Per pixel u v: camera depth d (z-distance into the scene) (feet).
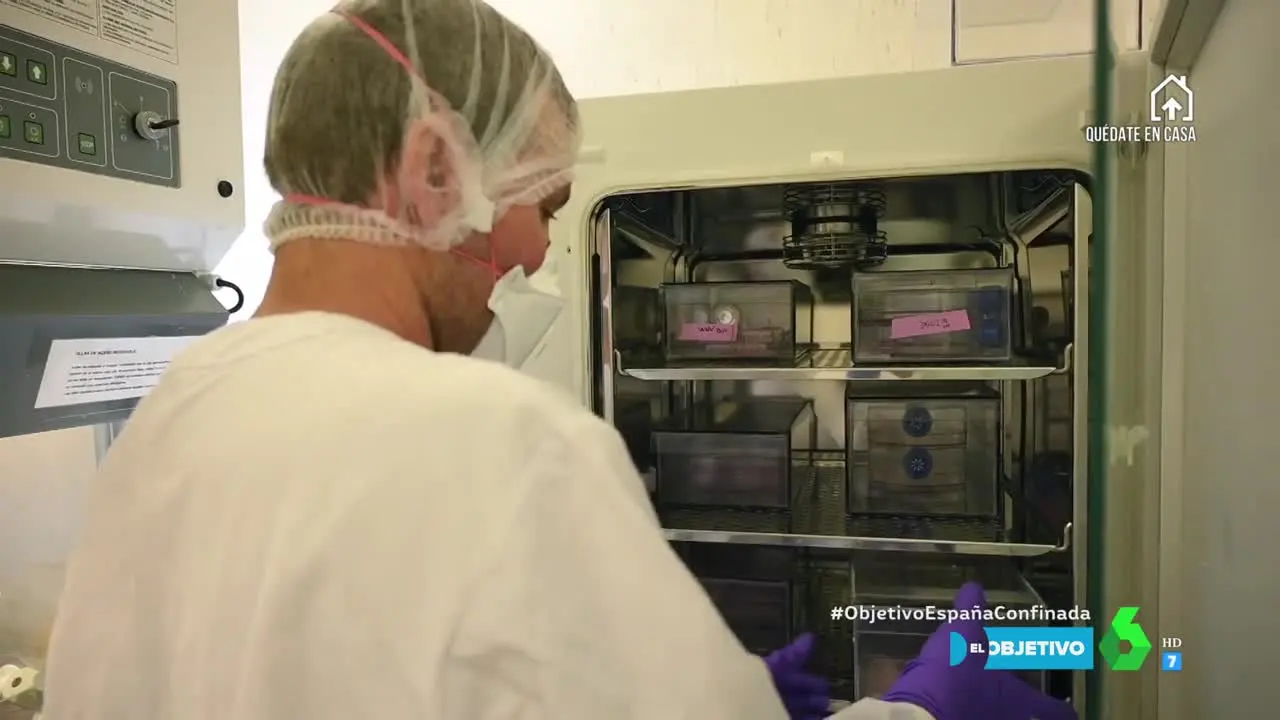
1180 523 3.14
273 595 1.73
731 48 5.73
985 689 3.18
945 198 4.34
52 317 3.53
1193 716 3.03
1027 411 4.61
